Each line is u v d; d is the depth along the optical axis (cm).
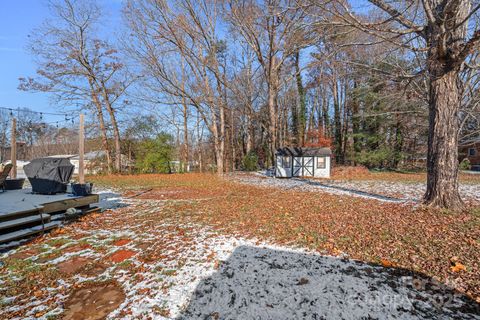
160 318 214
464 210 491
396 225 440
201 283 268
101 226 493
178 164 2294
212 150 2617
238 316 215
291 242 382
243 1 1125
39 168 595
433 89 525
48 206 477
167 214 586
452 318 203
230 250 356
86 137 2012
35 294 253
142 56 1174
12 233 405
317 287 254
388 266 294
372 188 973
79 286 268
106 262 326
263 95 1984
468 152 2231
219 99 1506
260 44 1529
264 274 283
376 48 792
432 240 364
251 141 2733
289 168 1633
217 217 547
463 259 301
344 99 2298
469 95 816
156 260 329
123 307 230
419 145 2020
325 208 601
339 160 2284
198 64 1345
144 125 2200
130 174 1958
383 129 1962
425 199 550
